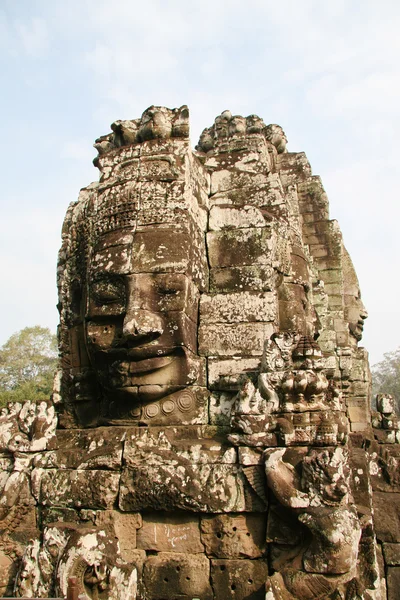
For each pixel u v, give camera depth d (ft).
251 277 19.58
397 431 30.09
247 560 15.37
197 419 17.89
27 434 18.53
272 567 15.08
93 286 18.92
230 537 15.55
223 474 15.80
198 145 25.53
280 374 16.19
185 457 16.40
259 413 15.96
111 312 18.34
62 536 15.40
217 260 20.24
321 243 33.50
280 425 15.62
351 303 36.83
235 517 15.65
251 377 17.97
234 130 23.61
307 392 16.05
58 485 17.11
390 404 31.35
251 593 15.02
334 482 14.30
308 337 16.93
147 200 18.78
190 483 15.79
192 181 19.90
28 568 15.40
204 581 15.39
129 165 19.51
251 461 15.61
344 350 32.76
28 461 18.03
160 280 17.94
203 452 16.38
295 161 34.27
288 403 15.96
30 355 116.57
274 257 20.13
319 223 33.55
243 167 22.40
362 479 19.24
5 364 114.11
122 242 18.47
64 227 24.36
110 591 14.38
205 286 19.88
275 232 20.61
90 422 20.98
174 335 17.61
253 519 15.61
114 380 18.13
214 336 18.94
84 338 21.53
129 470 16.40
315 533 13.98
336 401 16.84
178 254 18.10
